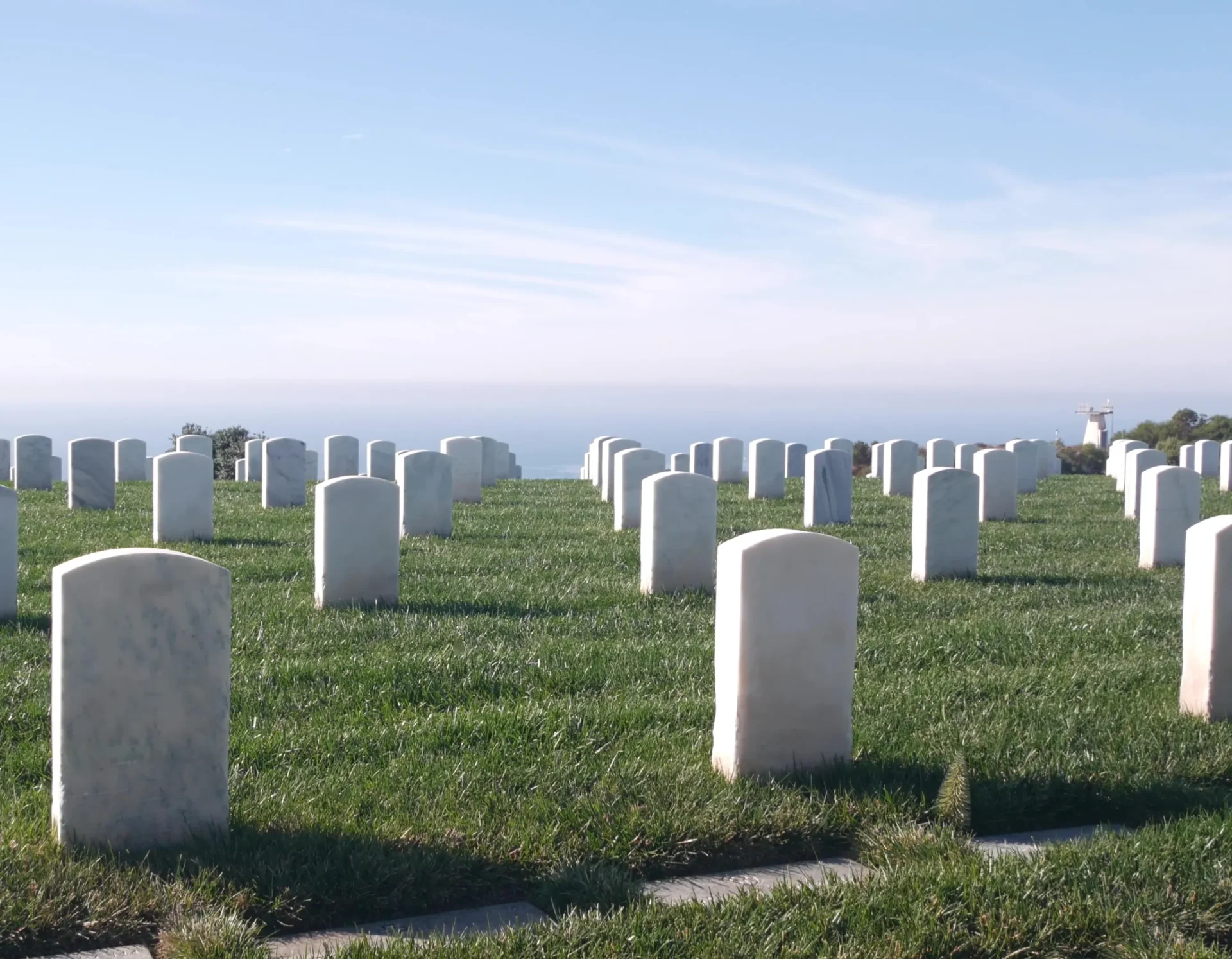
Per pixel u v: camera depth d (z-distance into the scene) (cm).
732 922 432
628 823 523
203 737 501
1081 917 437
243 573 1251
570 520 1875
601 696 769
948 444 2684
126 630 486
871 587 1207
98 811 485
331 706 738
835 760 604
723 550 606
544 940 415
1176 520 1380
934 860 491
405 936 432
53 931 427
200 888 452
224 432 4188
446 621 1001
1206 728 677
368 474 2533
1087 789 583
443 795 556
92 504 1875
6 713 685
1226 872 471
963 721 698
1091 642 946
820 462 1808
